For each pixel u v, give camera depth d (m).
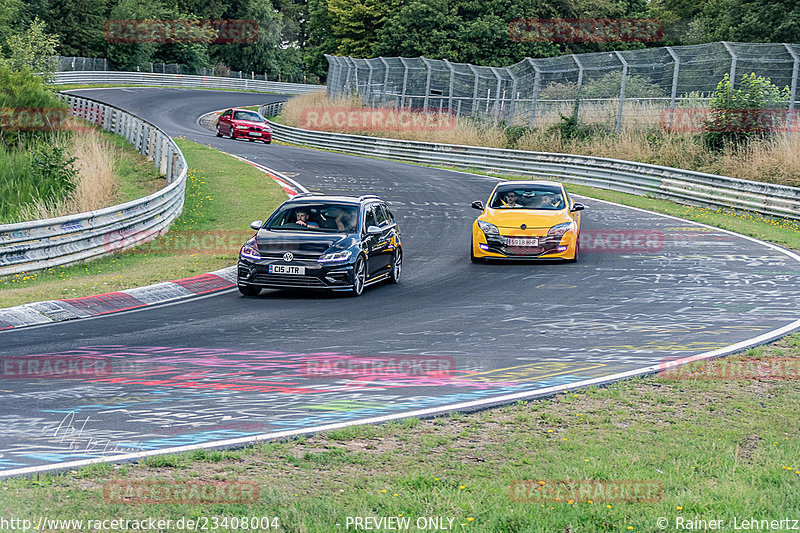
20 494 12.41
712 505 12.81
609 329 27.39
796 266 40.59
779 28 118.06
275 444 15.38
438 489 13.32
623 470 14.26
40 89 84.50
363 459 14.78
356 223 35.94
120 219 44.59
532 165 82.81
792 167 64.50
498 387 20.11
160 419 17.16
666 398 19.25
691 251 45.75
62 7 182.88
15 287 35.88
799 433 16.94
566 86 92.81
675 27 159.00
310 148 112.38
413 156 96.88
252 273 33.66
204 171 74.31
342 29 180.88
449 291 35.28
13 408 17.84
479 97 105.38
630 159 77.69
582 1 162.62
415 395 19.33
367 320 29.06
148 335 26.23
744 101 72.31
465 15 159.62
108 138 86.31
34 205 54.34
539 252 41.06
